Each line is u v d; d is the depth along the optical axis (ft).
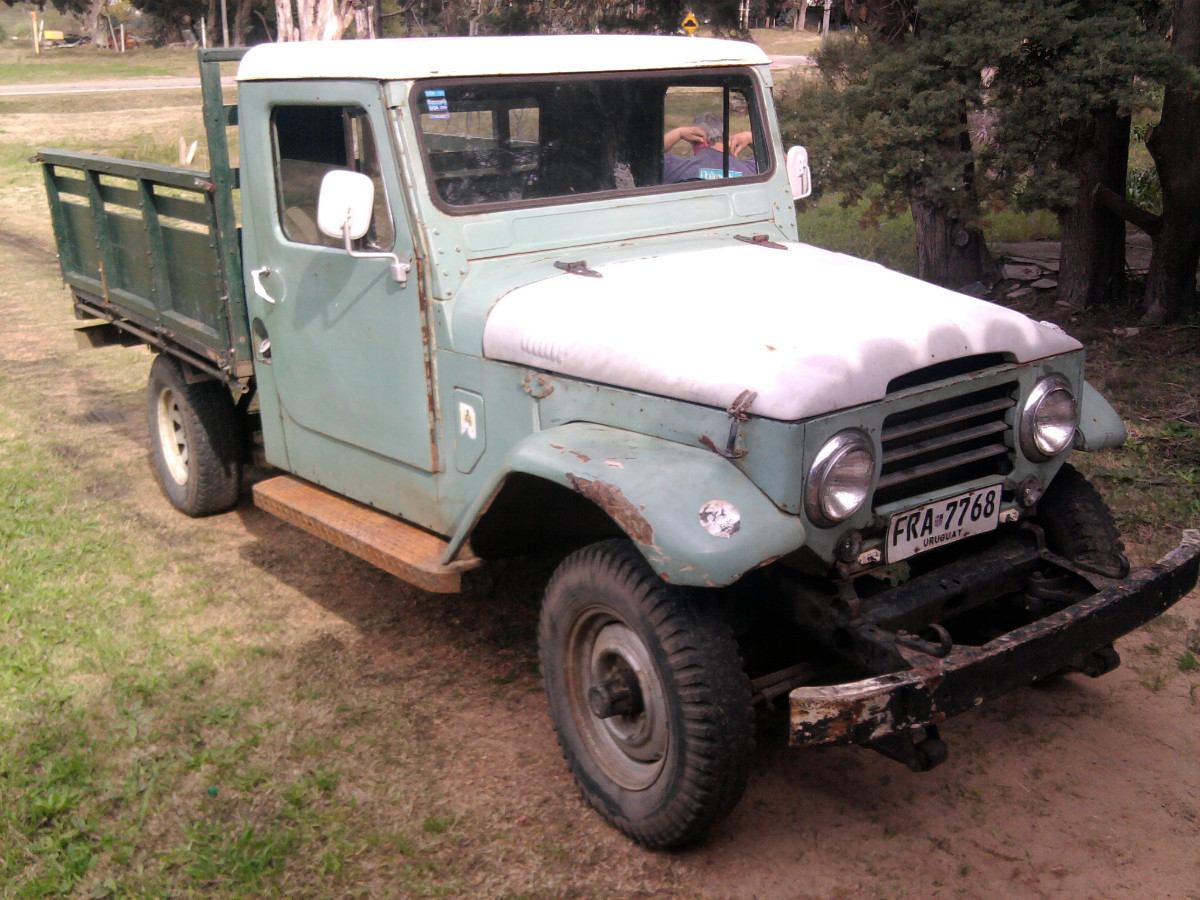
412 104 11.62
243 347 15.05
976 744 11.76
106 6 208.03
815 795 11.05
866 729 8.80
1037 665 9.63
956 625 11.87
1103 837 10.32
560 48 12.60
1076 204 26.61
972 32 22.09
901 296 10.97
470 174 12.04
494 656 13.80
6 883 10.03
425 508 12.80
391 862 10.26
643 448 9.91
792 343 9.83
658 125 13.35
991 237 35.83
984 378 10.36
